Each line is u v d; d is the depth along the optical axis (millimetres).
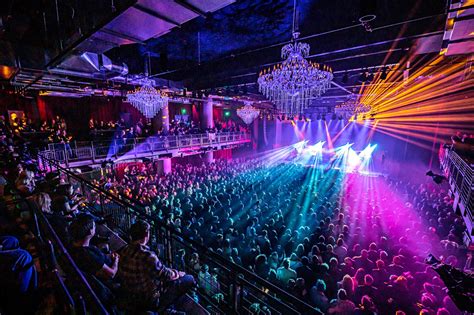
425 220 9781
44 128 13594
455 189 7402
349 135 26500
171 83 14516
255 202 11734
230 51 10469
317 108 26094
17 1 5082
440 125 16984
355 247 7074
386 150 22688
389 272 5914
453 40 5730
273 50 9828
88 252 2482
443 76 11250
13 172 5273
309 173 21281
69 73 7270
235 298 2520
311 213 9844
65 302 1537
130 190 11641
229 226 8852
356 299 5039
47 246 1966
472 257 6254
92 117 18406
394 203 12273
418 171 19656
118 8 3631
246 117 25984
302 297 5000
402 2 5910
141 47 9836
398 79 12320
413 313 4648
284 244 7758
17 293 1796
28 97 14586
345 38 7887
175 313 2475
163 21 3971
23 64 6441
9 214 3625
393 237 8203
